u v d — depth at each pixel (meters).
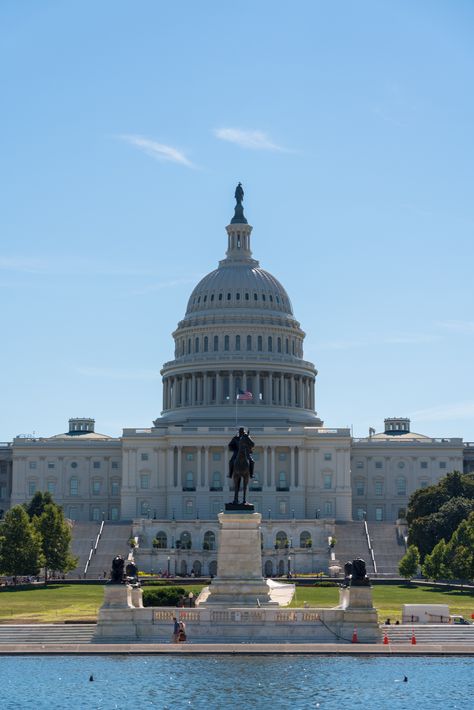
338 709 88.31
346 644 113.06
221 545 121.44
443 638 119.75
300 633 115.44
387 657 109.56
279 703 90.06
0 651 111.56
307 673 100.62
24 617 138.50
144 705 89.56
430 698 91.69
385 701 90.88
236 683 96.69
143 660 106.94
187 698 91.56
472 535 188.62
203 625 115.75
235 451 124.06
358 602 116.44
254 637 115.44
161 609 116.62
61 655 110.75
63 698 91.88
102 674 100.44
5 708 89.12
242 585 120.06
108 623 116.12
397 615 141.50
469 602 166.62
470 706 89.31
